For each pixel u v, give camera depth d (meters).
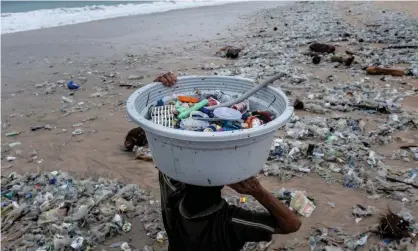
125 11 25.78
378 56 11.34
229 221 2.54
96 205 4.81
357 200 4.81
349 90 8.67
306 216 4.54
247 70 10.55
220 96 2.81
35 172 5.82
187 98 2.71
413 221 4.32
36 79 10.86
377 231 4.21
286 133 6.59
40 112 8.35
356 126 6.80
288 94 8.59
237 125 2.30
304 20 19.81
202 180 2.18
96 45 15.37
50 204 4.86
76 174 5.72
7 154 6.45
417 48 12.10
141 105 2.56
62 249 4.08
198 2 31.98
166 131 2.03
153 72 11.16
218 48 14.17
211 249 2.56
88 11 25.11
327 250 3.97
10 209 4.81
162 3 30.61
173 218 2.62
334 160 5.69
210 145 2.00
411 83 8.98
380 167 5.45
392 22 17.42
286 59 11.69
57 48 14.89
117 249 4.14
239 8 28.06
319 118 7.14
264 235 2.56
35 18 21.95
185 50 14.08
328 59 11.34
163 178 2.72
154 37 16.89
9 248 4.19
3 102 9.04
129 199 4.97
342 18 19.75
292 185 5.17
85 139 6.91
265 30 17.47
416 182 5.07
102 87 9.92
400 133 6.53
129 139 6.43
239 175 2.18
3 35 17.20
